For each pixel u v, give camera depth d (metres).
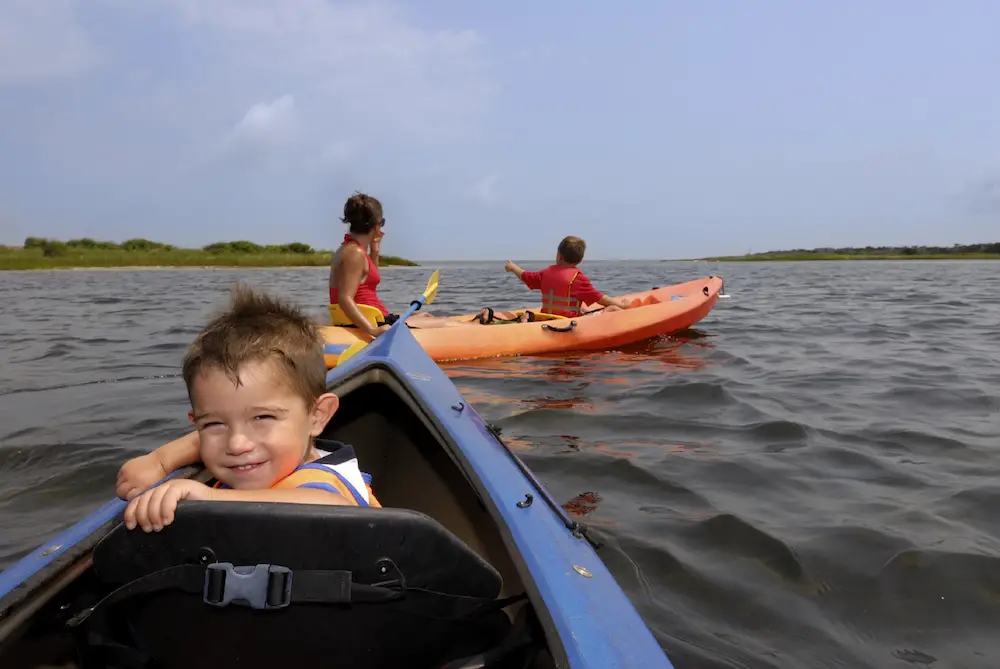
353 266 5.16
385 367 2.72
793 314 9.67
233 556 1.13
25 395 4.82
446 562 1.19
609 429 3.84
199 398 1.29
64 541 1.49
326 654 1.23
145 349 6.80
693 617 2.08
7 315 9.95
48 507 2.92
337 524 1.11
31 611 1.27
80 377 5.43
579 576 1.50
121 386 5.11
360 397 2.78
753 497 2.92
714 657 1.88
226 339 1.27
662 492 2.97
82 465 3.35
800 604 2.15
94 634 1.23
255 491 1.21
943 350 6.53
